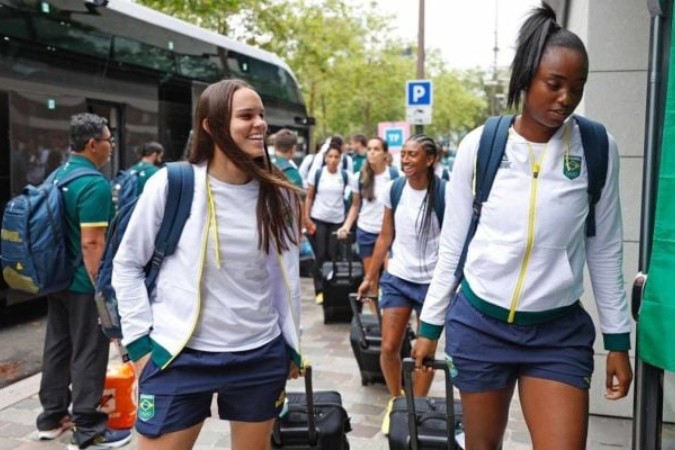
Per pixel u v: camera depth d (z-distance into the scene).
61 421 4.30
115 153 8.52
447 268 2.53
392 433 3.36
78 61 7.93
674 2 2.36
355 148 10.66
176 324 2.44
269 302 2.60
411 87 12.55
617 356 2.41
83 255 3.89
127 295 2.47
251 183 2.52
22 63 7.23
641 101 4.21
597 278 2.41
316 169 8.43
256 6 16.53
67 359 4.25
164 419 2.41
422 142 4.19
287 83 12.88
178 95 9.66
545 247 2.27
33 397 5.02
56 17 7.60
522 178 2.29
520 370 2.39
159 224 2.46
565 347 2.32
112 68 8.43
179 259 2.46
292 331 2.64
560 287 2.28
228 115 2.41
